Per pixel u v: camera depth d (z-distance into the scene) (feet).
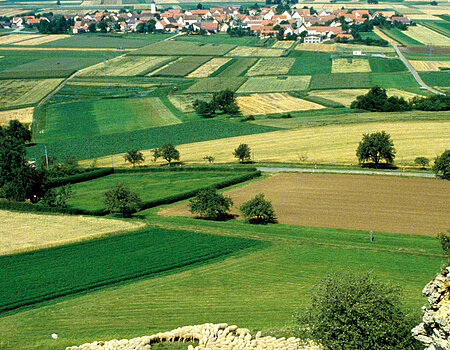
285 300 268.21
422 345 181.78
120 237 359.66
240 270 307.37
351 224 378.32
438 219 379.35
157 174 527.81
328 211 406.21
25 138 650.02
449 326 140.05
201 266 315.99
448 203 408.46
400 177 473.67
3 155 479.41
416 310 235.81
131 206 407.03
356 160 530.27
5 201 433.07
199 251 334.44
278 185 473.67
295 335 198.59
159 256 328.29
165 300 274.98
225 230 372.17
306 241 346.13
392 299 187.73
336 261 312.50
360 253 322.75
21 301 276.82
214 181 493.77
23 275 306.14
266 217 391.04
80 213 415.03
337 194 441.27
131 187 491.31
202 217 412.57
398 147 556.10
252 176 499.51
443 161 455.63
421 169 495.00
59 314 264.31
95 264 318.86
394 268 298.15
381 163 520.01
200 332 235.81
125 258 326.44
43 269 313.94
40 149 631.97
